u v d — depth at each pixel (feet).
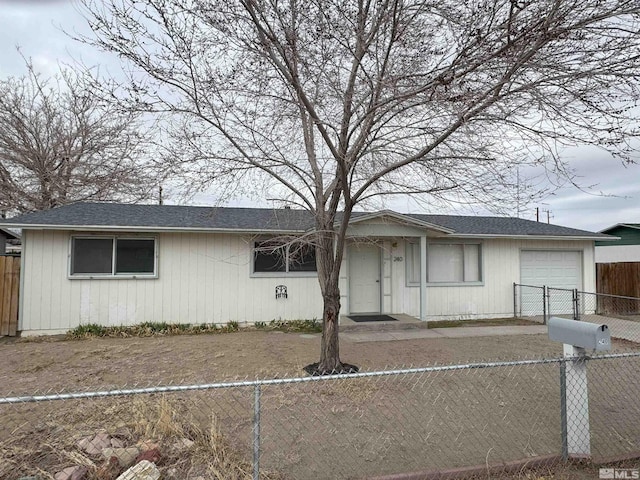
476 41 14.25
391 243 41.34
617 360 24.70
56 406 16.06
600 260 73.10
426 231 38.34
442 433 14.55
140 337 32.45
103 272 34.81
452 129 16.29
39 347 28.37
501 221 51.47
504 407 17.22
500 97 14.74
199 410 16.03
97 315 34.45
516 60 14.23
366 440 13.87
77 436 12.36
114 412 14.62
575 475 11.57
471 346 29.50
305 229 35.01
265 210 43.68
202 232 36.29
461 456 12.77
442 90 16.71
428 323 39.91
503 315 44.21
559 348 28.91
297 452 12.87
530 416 16.24
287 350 27.63
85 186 61.16
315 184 23.47
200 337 32.48
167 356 25.89
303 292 39.11
